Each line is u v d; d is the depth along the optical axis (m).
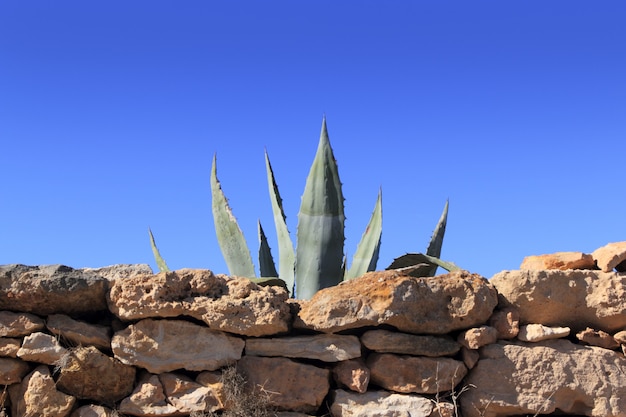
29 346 5.38
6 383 5.42
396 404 5.50
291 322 5.64
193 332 5.54
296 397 5.50
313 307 5.60
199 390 5.45
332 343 5.56
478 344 5.57
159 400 5.45
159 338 5.50
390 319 5.50
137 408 5.43
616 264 5.84
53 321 5.49
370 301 5.53
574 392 5.61
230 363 5.53
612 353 5.71
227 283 5.64
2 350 5.40
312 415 5.54
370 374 5.57
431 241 7.76
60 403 5.39
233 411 5.40
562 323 5.82
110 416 5.38
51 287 5.38
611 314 5.75
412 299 5.55
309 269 7.09
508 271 5.82
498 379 5.61
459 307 5.63
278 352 5.56
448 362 5.59
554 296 5.75
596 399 5.60
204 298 5.53
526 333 5.69
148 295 5.46
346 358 5.54
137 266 6.72
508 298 5.79
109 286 5.61
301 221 7.14
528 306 5.76
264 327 5.48
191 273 5.59
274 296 5.59
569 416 5.73
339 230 7.12
